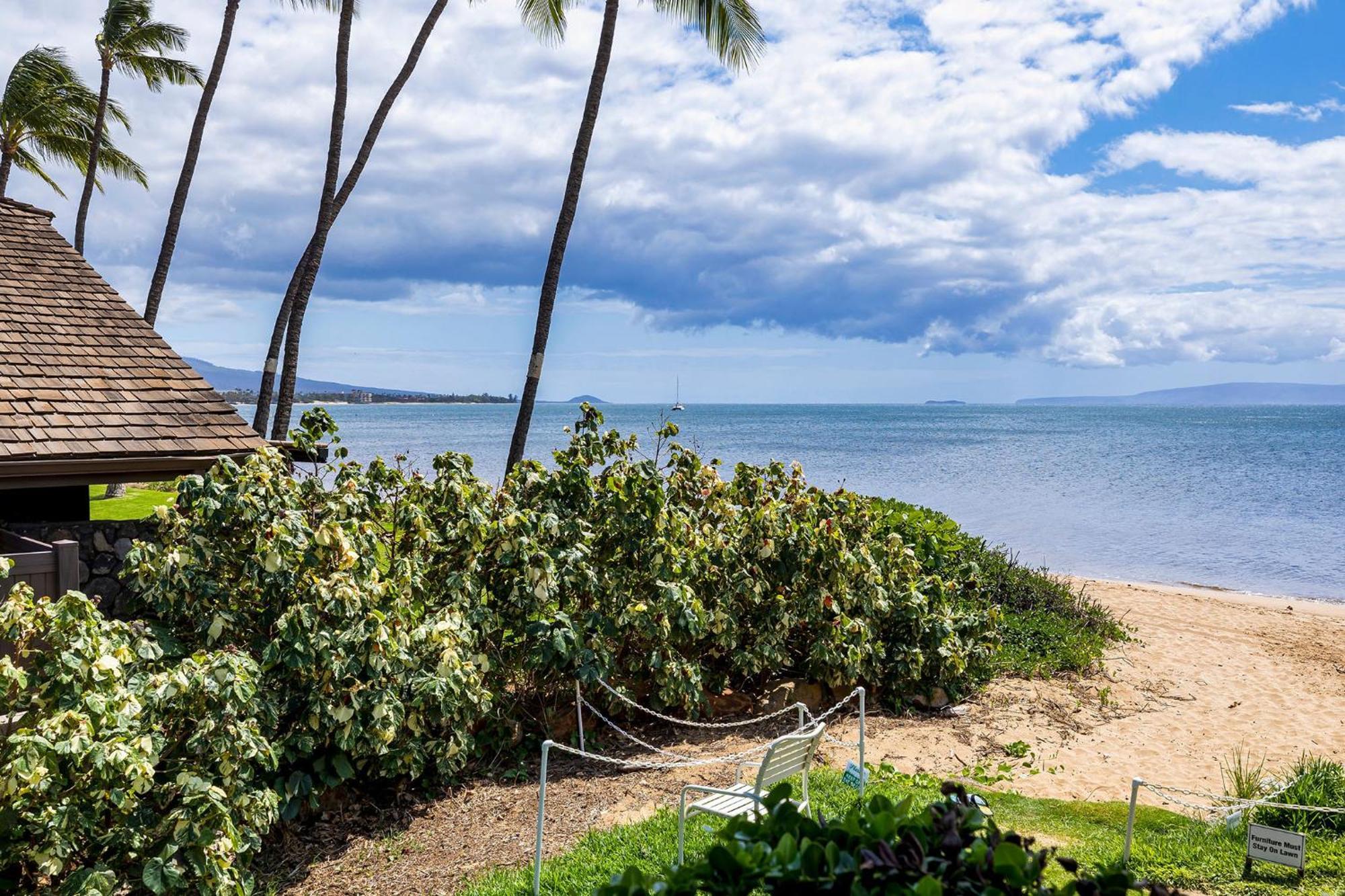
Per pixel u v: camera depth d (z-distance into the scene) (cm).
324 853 749
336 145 2045
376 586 814
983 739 1068
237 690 673
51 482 994
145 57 3148
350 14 2050
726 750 974
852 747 1005
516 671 1004
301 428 1088
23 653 652
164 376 1177
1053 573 2497
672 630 1029
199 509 812
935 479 5128
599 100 1666
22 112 3219
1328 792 781
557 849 728
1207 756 1051
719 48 1739
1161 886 297
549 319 1675
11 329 1153
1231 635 1706
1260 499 4122
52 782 595
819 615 1123
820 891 302
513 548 928
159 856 616
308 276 2052
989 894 284
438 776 862
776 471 1262
